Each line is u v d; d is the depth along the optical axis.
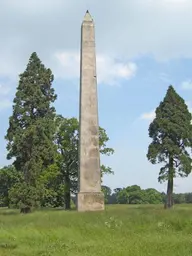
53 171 44.16
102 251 12.02
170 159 51.75
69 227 17.98
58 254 12.16
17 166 40.47
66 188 49.91
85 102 28.16
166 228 17.41
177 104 52.94
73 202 57.59
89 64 28.36
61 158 49.94
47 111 41.53
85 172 27.62
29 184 39.03
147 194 118.12
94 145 27.94
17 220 21.55
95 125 28.11
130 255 11.25
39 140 39.75
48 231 16.97
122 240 14.41
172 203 50.31
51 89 42.25
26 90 41.03
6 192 62.00
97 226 18.05
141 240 14.09
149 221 18.81
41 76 41.66
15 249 13.79
